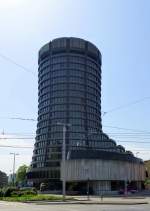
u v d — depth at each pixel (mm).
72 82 164125
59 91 163000
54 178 147000
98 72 175875
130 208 34938
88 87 167500
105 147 152250
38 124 168250
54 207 37219
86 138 155625
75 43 169500
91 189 105562
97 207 37000
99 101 173500
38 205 42250
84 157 106250
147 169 152500
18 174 182750
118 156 111125
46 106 164125
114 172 107750
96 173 105188
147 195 86625
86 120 160500
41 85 170875
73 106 160750
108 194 97875
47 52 170875
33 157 163375
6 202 50875
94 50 174750
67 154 117688
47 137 158125
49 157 152375
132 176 112875
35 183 154250
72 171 105875
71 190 107125
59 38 169750
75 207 37125
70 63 166375
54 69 166500
